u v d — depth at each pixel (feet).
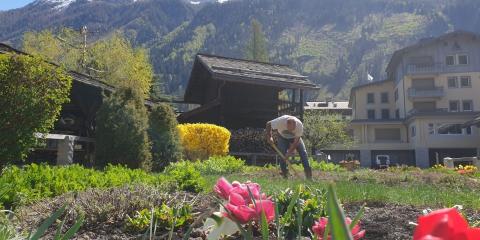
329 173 36.63
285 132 25.75
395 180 29.76
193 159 46.85
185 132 47.09
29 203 13.39
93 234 10.44
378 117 168.76
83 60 117.50
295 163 43.91
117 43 122.52
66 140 34.27
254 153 57.36
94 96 45.16
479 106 142.20
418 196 17.07
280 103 69.10
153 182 17.99
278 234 3.28
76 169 20.63
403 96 149.69
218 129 48.19
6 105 20.88
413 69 145.89
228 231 3.27
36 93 22.07
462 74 143.74
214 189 3.53
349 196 16.11
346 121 146.30
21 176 15.47
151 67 132.67
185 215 10.83
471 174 40.78
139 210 11.78
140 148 33.27
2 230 5.54
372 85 170.40
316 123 126.41
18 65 21.54
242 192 3.43
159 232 10.44
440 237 1.32
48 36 123.85
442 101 144.97
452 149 132.87
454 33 143.13
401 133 148.56
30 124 21.63
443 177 31.68
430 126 132.87
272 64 73.15
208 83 76.84
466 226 1.36
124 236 10.30
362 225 11.41
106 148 32.83
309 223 8.59
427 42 145.59
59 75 23.47
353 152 152.87
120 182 18.22
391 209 14.05
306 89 65.31
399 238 10.10
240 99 68.44
